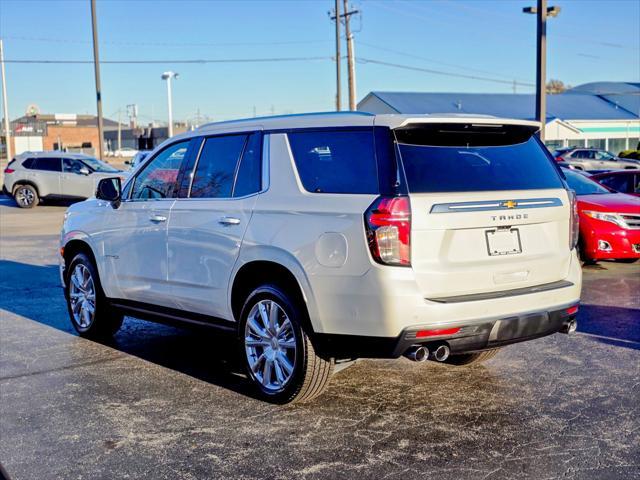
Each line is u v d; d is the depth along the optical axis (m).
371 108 56.88
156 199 6.16
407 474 3.92
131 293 6.38
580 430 4.52
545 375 5.64
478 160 4.84
